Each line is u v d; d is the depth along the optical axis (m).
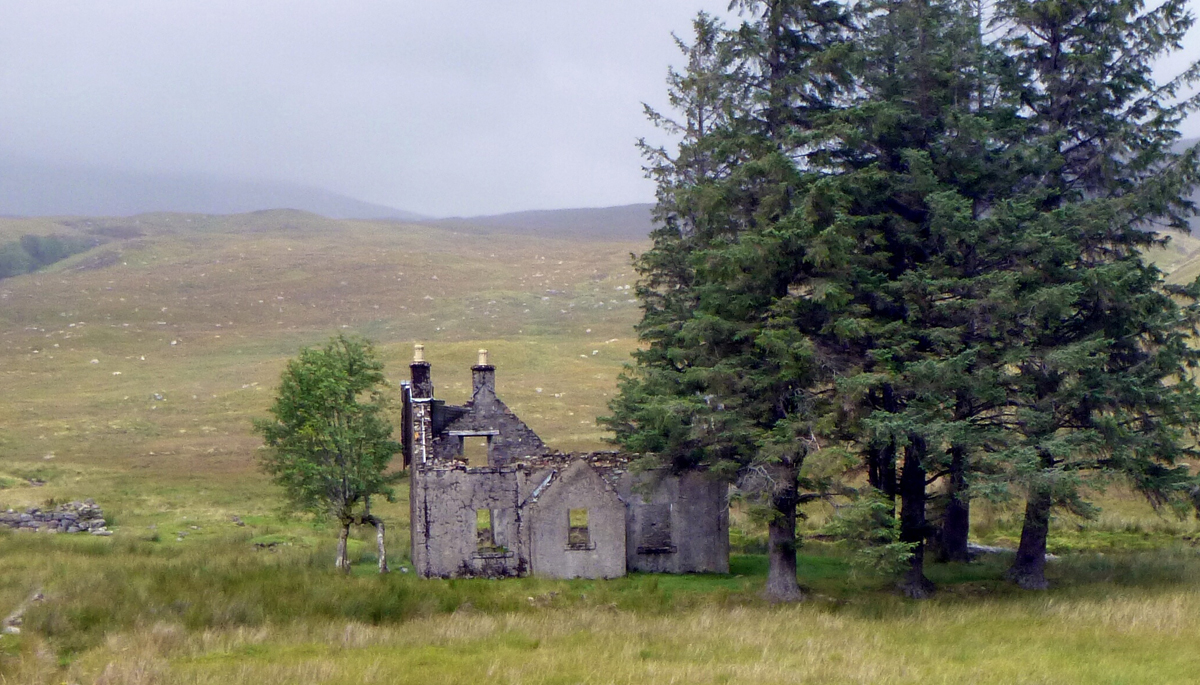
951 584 36.56
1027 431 34.59
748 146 33.53
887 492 35.44
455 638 26.33
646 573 38.53
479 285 179.38
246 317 155.88
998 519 52.19
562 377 102.94
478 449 71.69
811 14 35.25
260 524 50.88
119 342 134.88
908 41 35.78
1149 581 35.75
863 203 34.06
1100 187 37.19
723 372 32.22
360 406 39.09
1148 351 36.69
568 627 27.81
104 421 88.44
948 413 32.84
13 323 145.62
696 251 34.00
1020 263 33.75
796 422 31.47
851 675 22.05
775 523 33.34
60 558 36.53
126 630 26.36
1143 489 36.31
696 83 39.47
